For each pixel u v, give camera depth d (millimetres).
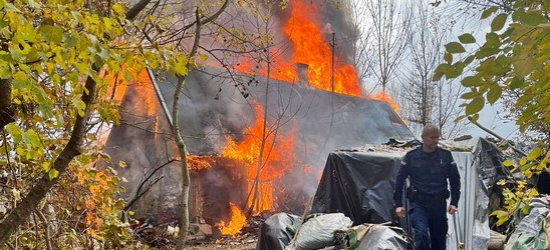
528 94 2010
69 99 2947
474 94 1665
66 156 2475
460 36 1551
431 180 5281
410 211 5398
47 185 2420
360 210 6902
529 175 3926
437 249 5316
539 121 2504
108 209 4562
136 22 2879
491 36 1477
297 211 13000
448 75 1626
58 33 1891
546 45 1433
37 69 2080
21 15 1828
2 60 1822
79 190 4426
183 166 4824
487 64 1539
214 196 11938
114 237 4562
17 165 3641
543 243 4871
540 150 3225
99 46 2094
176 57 2727
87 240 4406
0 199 3650
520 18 1497
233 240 10953
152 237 9633
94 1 3791
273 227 6434
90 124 5227
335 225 5691
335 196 7199
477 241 6438
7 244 3459
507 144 7652
